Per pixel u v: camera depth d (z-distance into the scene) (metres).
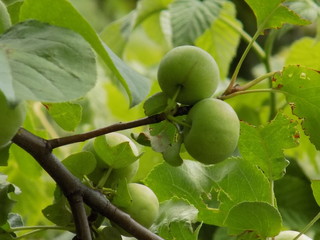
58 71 0.87
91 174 1.00
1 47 0.88
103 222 1.04
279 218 0.99
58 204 0.98
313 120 1.00
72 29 0.91
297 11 1.28
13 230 0.98
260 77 0.99
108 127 0.95
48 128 1.32
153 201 1.00
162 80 0.95
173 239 1.03
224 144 0.94
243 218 1.00
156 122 0.95
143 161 1.26
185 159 1.08
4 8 0.94
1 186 0.98
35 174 1.17
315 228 1.28
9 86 0.84
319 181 1.04
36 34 0.89
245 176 1.06
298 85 0.99
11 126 0.90
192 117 0.95
